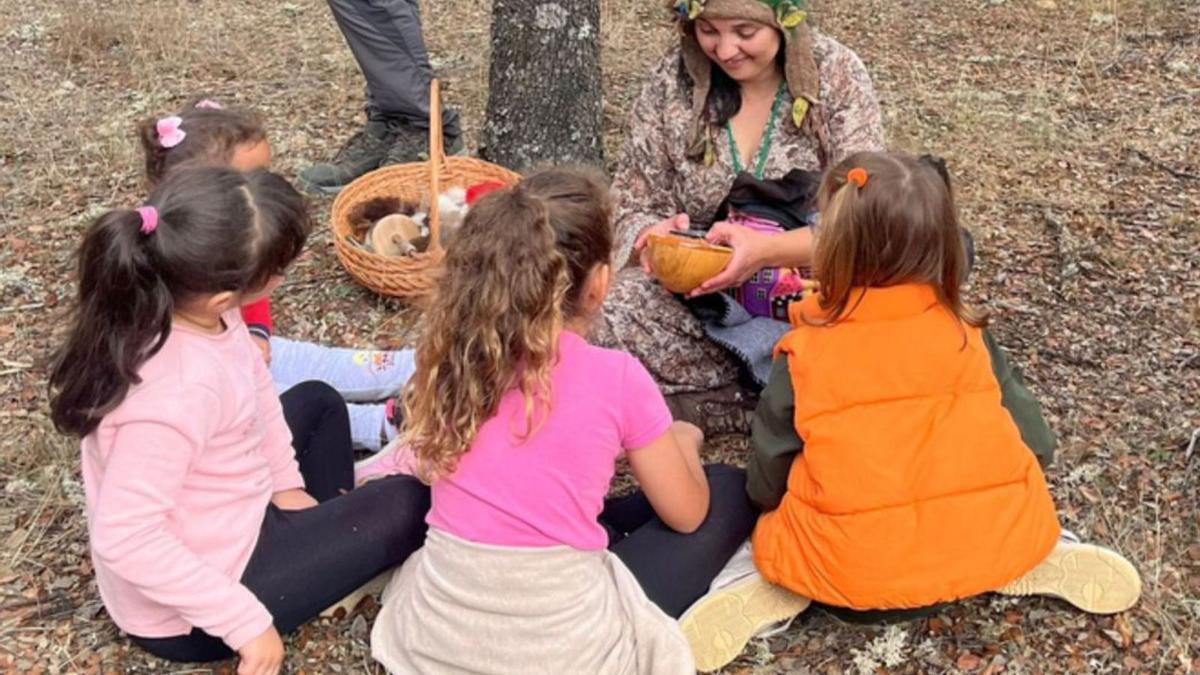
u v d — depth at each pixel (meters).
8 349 3.59
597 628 2.23
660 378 3.21
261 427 2.47
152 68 5.70
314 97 5.45
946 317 2.40
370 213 3.83
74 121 5.16
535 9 4.19
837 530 2.36
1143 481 2.98
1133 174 4.71
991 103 5.41
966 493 2.36
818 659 2.52
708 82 3.22
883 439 2.35
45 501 2.92
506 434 2.24
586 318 2.41
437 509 2.32
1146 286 3.91
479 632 2.22
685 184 3.34
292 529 2.43
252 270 2.15
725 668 2.52
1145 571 2.71
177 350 2.18
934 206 2.30
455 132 4.71
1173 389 3.36
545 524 2.22
